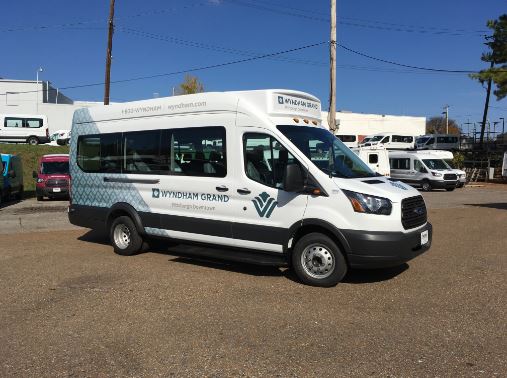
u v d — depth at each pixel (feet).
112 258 27.25
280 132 21.89
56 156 68.64
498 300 19.26
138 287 21.16
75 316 17.52
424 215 22.21
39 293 20.36
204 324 16.65
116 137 28.30
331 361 13.74
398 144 139.44
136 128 27.32
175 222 25.36
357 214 19.88
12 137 127.75
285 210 21.52
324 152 22.47
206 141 24.20
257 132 22.41
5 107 209.77
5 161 62.85
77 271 24.11
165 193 25.88
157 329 16.22
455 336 15.53
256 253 23.09
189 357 14.08
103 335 15.75
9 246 31.04
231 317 17.31
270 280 22.20
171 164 25.67
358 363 13.60
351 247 19.93
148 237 27.32
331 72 69.26
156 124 26.37
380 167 84.53
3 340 15.42
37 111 209.26
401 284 21.50
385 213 19.86
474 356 14.03
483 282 21.91
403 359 13.84
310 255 21.16
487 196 74.69
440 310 18.04
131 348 14.74
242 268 24.64
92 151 29.58
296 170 20.53
